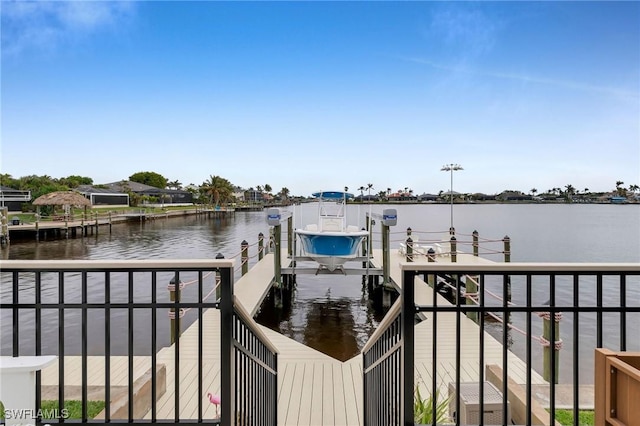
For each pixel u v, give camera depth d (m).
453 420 3.18
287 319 9.62
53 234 31.64
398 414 2.20
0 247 24.27
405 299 1.88
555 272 1.84
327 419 3.88
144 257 20.17
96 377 4.43
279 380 4.77
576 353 1.87
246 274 11.45
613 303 10.09
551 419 1.95
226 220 54.06
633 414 1.38
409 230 15.15
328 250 10.99
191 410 3.79
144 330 8.29
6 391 1.78
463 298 9.74
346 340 8.15
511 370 5.07
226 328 1.90
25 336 7.89
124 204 60.22
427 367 5.12
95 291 11.30
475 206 113.19
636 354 1.48
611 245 22.83
